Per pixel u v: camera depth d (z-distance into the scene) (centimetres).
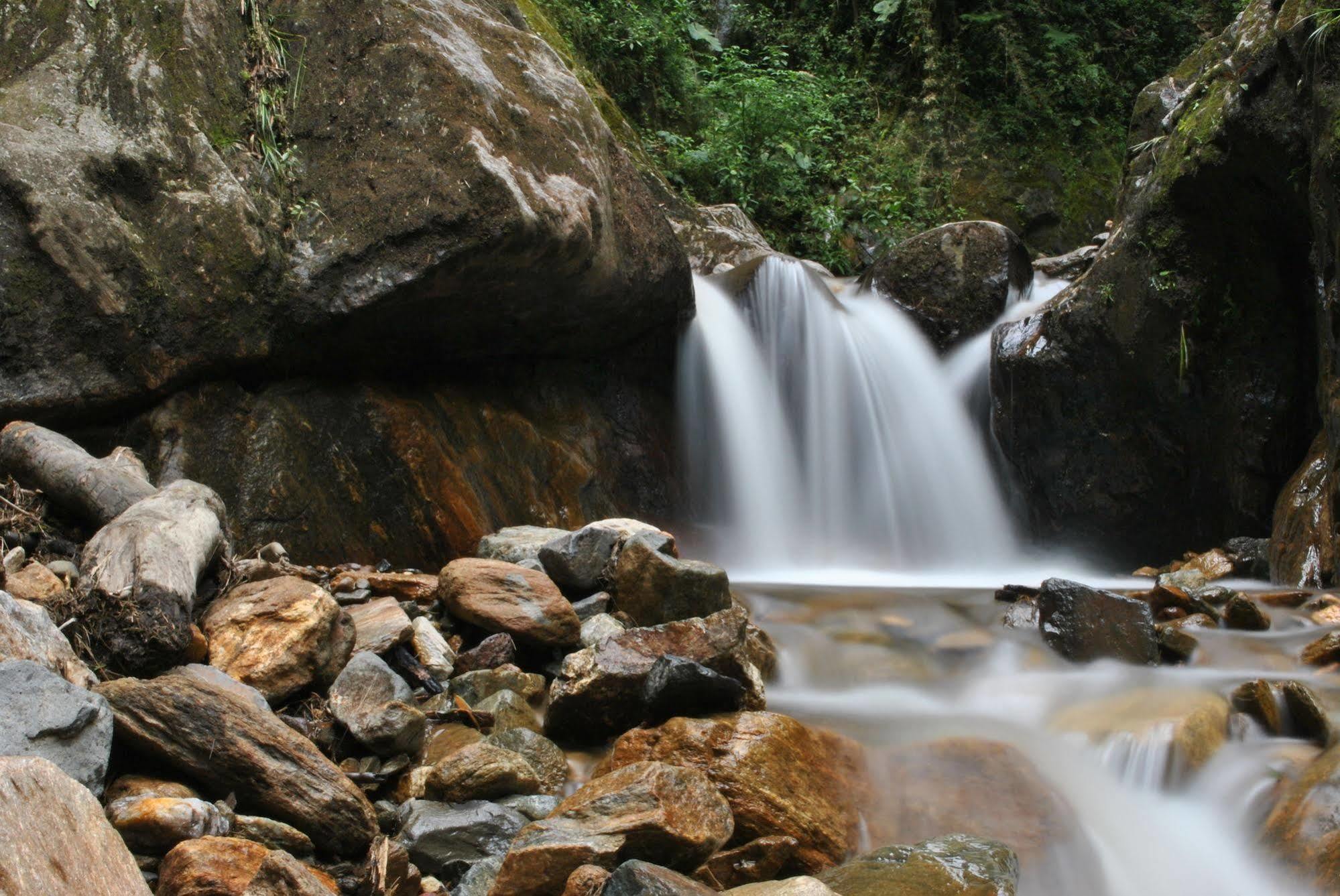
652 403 764
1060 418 780
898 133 1480
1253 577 643
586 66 1158
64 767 267
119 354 510
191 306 524
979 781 358
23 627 308
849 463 834
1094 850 340
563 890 278
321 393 570
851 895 280
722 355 805
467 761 343
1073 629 470
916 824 344
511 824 321
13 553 389
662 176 1116
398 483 574
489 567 466
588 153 650
